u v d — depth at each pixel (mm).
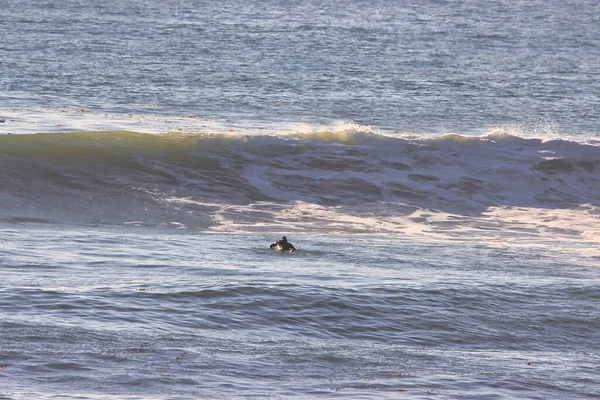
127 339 37750
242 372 35094
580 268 62844
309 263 58812
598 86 186750
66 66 176500
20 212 74125
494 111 150625
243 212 80250
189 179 86938
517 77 195250
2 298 42281
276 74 180750
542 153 99250
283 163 92875
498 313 48188
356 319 44875
